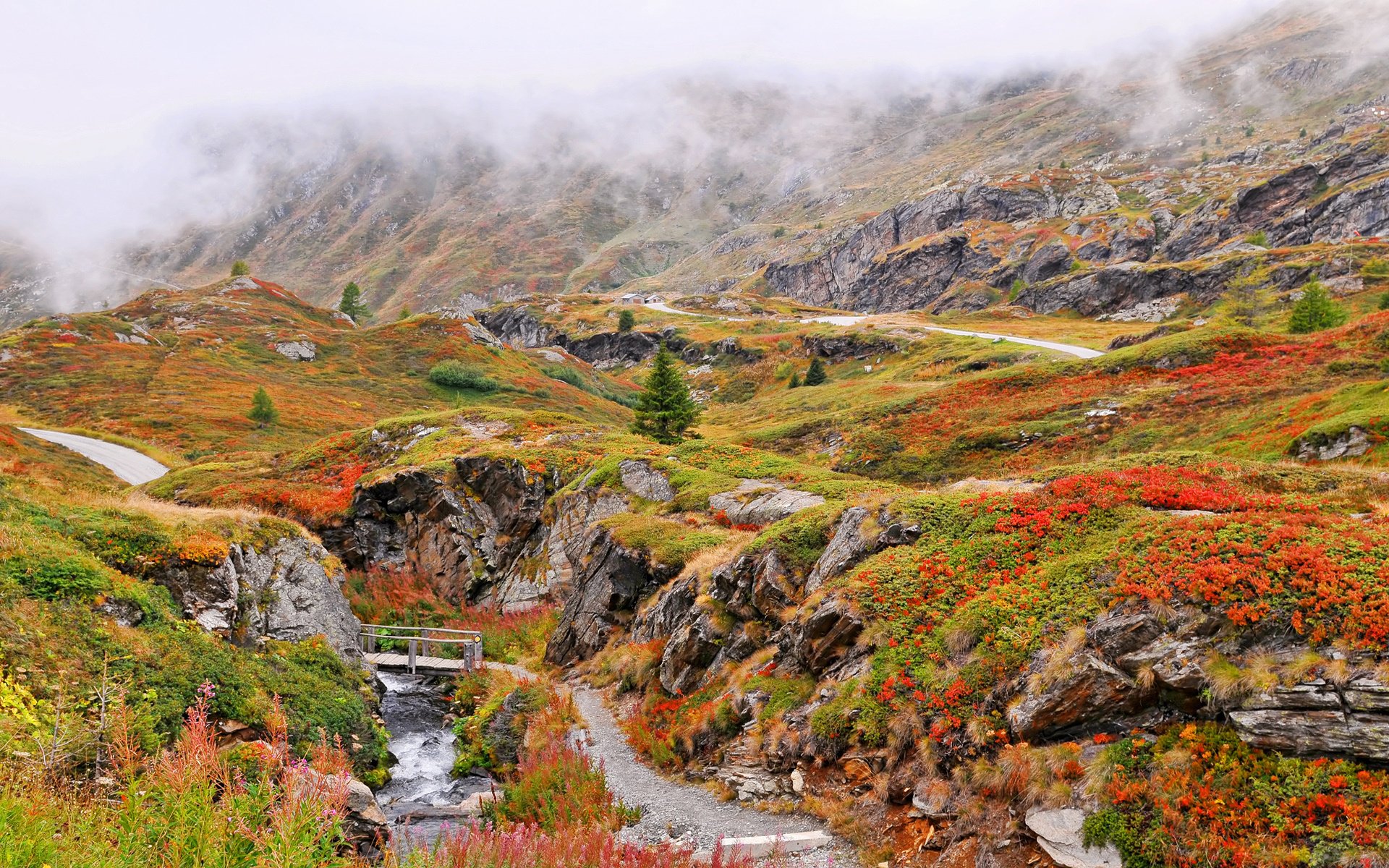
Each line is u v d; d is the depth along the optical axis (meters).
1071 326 143.50
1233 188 194.00
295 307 150.12
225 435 87.00
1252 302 105.12
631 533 30.38
